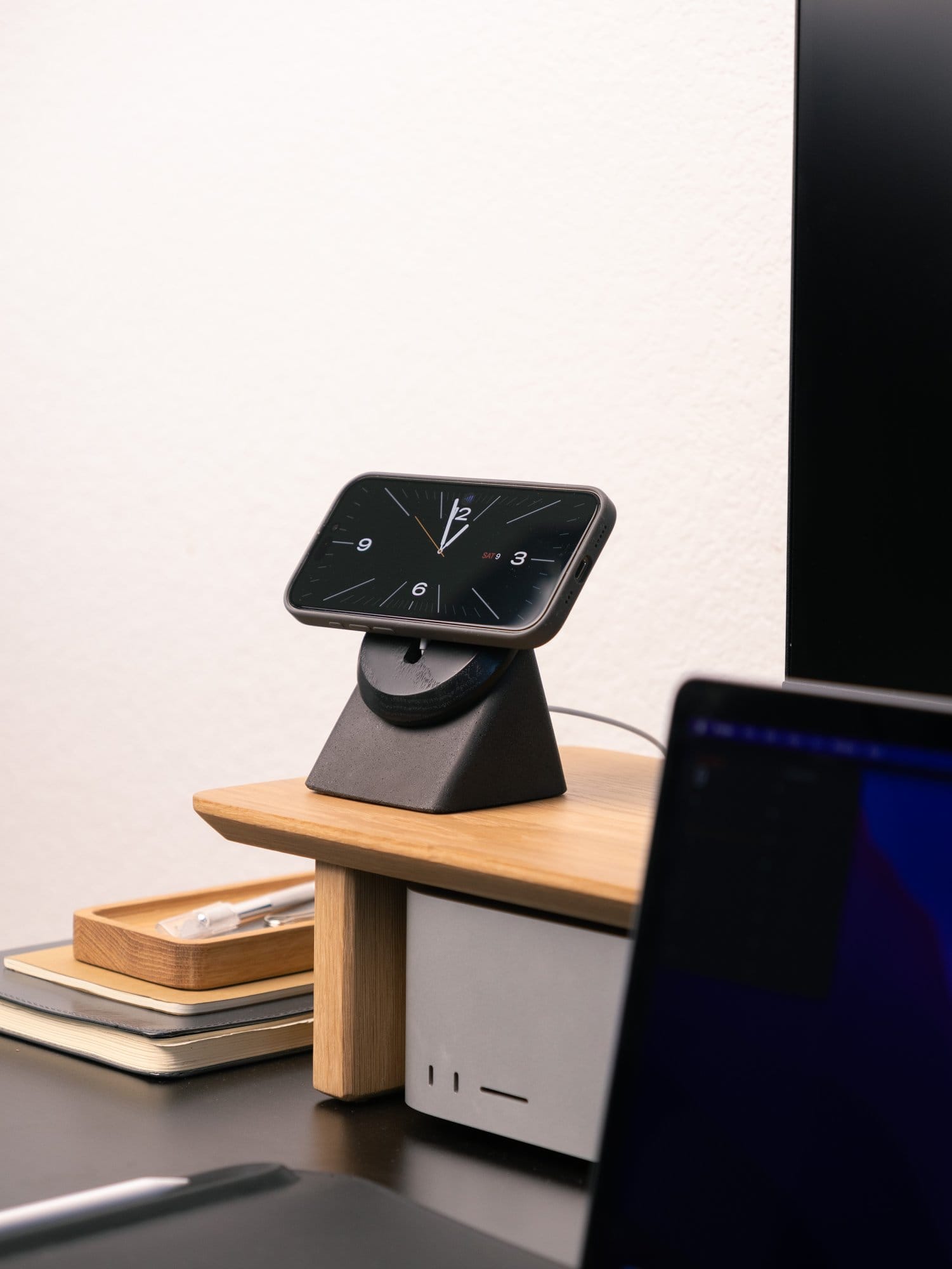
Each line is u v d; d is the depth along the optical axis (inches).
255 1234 19.9
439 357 58.9
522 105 56.1
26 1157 25.0
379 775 27.8
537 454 56.1
